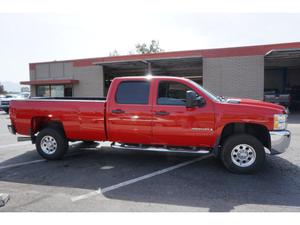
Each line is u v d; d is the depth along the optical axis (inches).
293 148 268.1
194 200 142.4
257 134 202.1
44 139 235.8
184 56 734.5
